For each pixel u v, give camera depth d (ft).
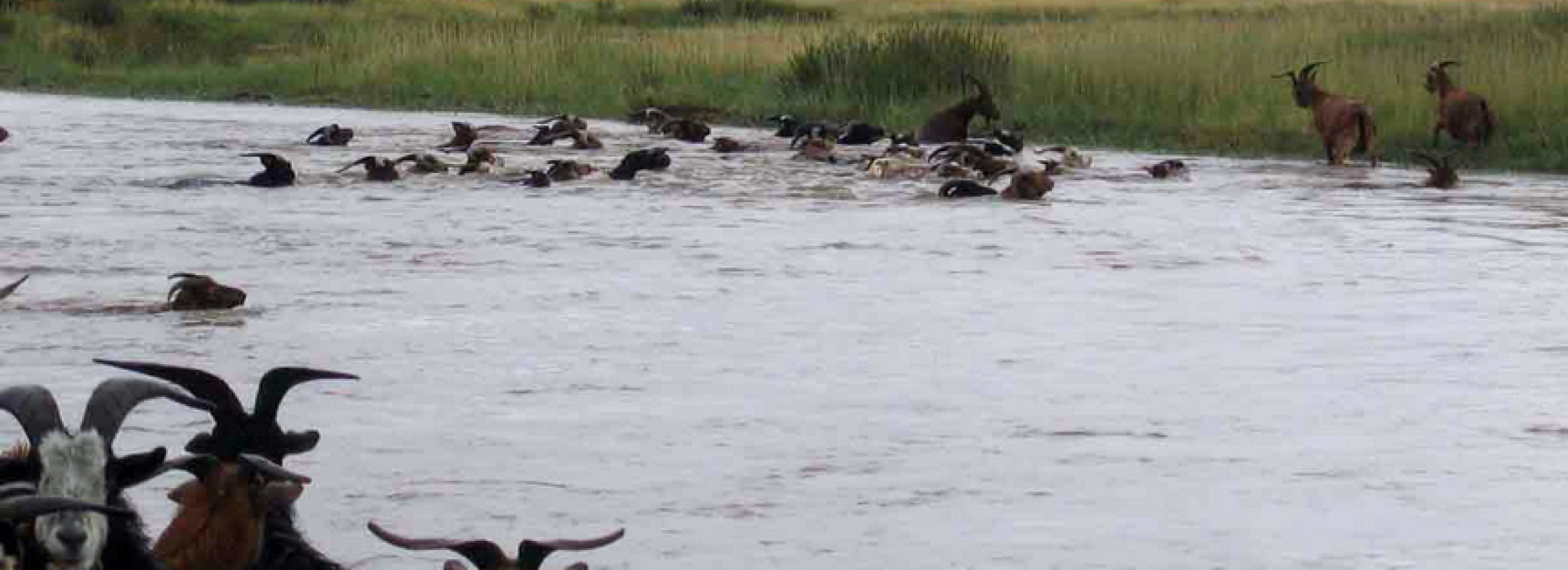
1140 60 465.06
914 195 319.68
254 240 248.32
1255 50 467.11
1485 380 161.99
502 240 251.39
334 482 125.49
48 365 161.38
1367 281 220.02
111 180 326.24
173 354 167.12
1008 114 453.99
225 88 590.96
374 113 526.57
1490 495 124.57
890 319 190.39
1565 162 369.71
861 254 240.53
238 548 92.48
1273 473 129.90
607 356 169.48
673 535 114.21
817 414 147.23
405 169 351.25
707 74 548.31
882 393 154.81
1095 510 120.67
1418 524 117.91
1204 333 184.24
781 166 372.38
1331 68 438.40
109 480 81.82
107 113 510.17
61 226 261.03
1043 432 142.00
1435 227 276.41
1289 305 201.87
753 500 122.21
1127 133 427.33
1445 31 485.97
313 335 178.60
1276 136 410.11
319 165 362.74
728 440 138.41
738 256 237.25
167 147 396.98
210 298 192.13
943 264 232.73
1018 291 210.59
